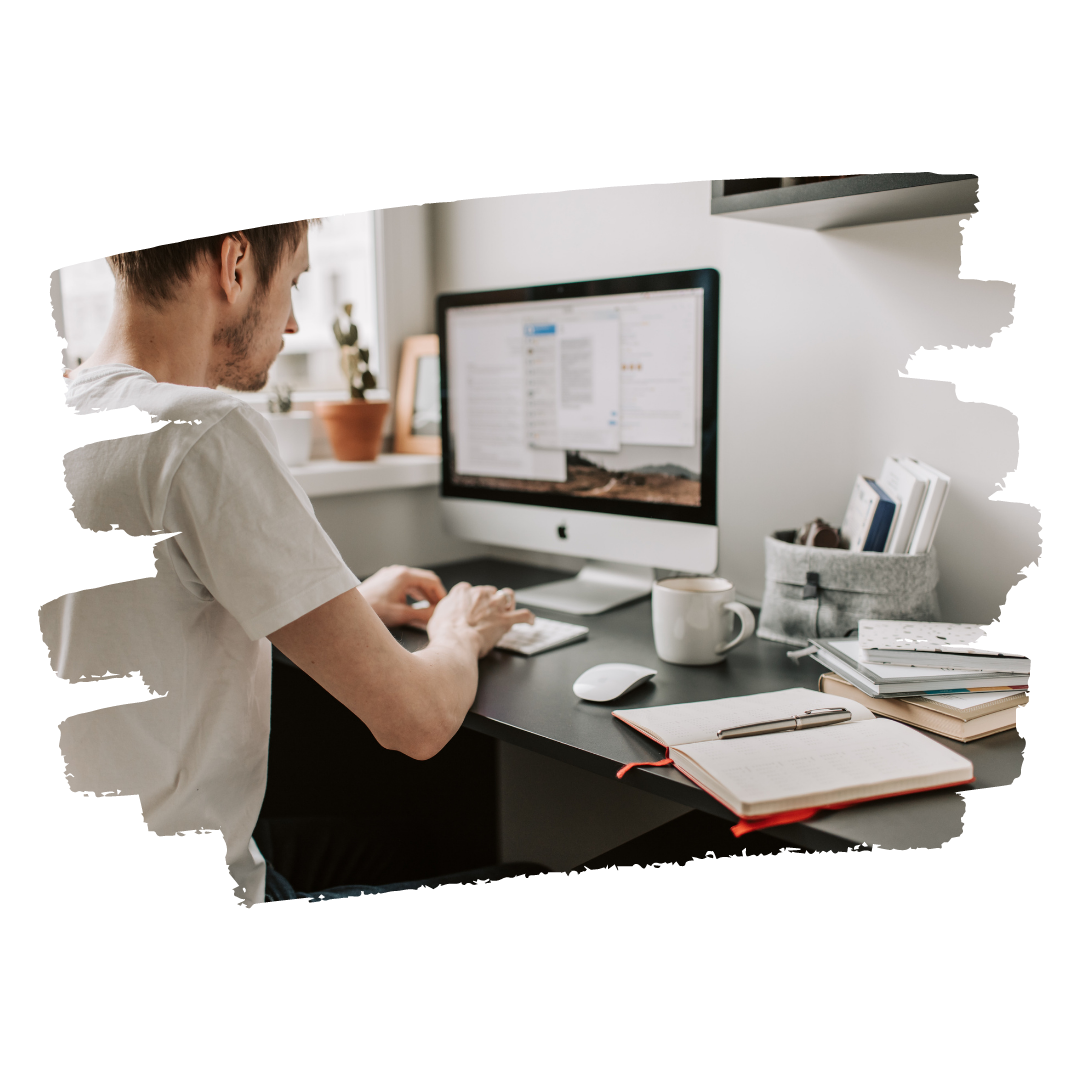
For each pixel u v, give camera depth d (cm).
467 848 147
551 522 138
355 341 166
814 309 127
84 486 69
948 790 73
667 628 108
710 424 116
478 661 110
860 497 116
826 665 98
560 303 131
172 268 76
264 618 70
